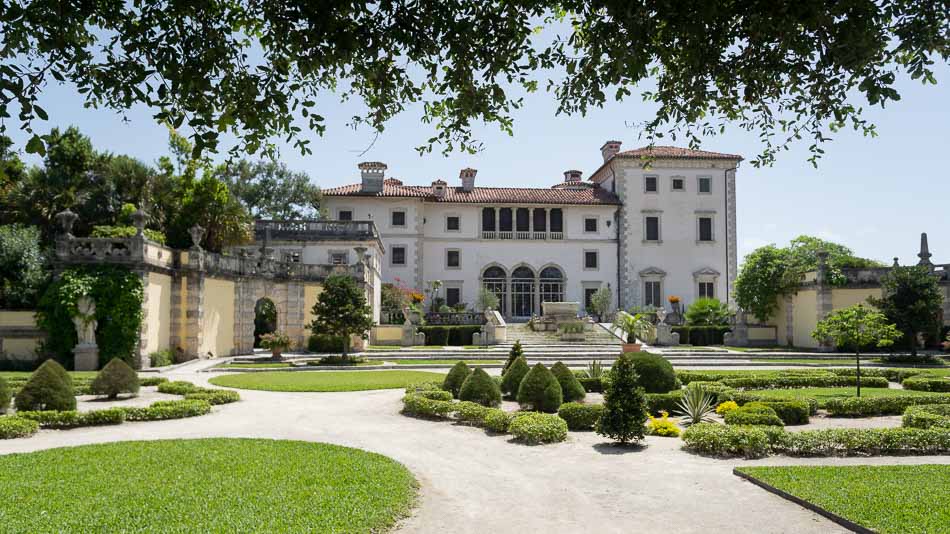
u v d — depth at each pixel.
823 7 6.48
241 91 7.06
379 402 16.92
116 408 13.97
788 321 40.53
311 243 45.22
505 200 54.53
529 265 54.75
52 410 13.68
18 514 7.04
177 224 34.03
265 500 7.60
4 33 6.23
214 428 13.10
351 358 29.31
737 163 56.09
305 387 19.66
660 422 12.75
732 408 14.73
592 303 52.22
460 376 17.97
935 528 6.52
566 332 40.84
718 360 31.92
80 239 24.75
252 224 38.16
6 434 11.96
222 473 8.92
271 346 29.48
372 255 45.00
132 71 6.65
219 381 21.33
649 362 17.06
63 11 6.19
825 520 7.21
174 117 7.19
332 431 12.88
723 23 7.05
